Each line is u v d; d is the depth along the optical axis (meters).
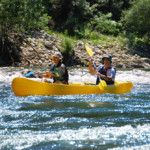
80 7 60.62
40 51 44.53
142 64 49.38
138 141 10.69
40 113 14.66
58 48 45.56
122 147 10.18
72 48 45.78
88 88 20.03
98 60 46.88
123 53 51.50
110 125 12.62
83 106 16.42
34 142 10.56
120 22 62.97
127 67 48.06
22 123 12.91
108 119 13.65
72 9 60.06
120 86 20.94
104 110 15.46
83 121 13.24
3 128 12.20
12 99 18.41
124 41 55.41
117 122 13.13
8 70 33.97
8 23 42.66
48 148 10.09
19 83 19.12
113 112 15.06
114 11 66.56
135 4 61.00
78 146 10.24
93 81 28.77
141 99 19.02
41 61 43.56
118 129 11.97
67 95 19.59
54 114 14.48
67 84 19.86
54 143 10.48
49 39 47.47
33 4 43.00
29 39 45.66
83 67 42.88
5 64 41.66
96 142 10.58
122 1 68.00
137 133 11.48
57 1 59.88
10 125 12.62
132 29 60.47
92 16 61.62
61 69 19.86
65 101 17.73
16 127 12.32
